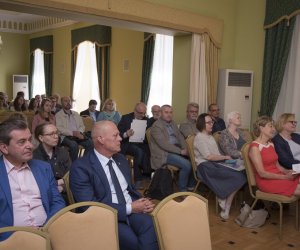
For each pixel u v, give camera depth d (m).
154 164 4.23
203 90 5.36
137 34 7.55
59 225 1.60
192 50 5.25
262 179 3.20
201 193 4.23
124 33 7.91
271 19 5.27
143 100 7.30
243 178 3.44
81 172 2.14
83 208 2.06
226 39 5.72
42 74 11.45
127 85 7.95
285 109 5.26
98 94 8.75
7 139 1.79
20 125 1.83
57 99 7.33
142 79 7.31
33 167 1.98
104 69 8.42
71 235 1.62
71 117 5.48
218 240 3.04
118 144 2.22
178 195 1.87
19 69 11.99
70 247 1.61
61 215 1.62
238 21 5.82
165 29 4.89
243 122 5.60
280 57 5.18
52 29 10.66
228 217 3.56
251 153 3.24
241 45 5.80
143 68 7.27
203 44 5.28
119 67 8.13
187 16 5.00
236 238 3.08
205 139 3.79
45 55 10.89
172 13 4.80
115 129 2.22
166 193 3.42
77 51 9.38
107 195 2.17
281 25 5.17
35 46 11.44
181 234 1.80
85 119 6.00
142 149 4.52
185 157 4.21
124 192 2.32
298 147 3.67
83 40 9.03
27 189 1.91
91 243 1.66
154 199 3.45
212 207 3.86
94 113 7.10
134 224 2.15
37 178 1.96
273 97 5.29
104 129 2.19
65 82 10.27
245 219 3.32
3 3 3.54
